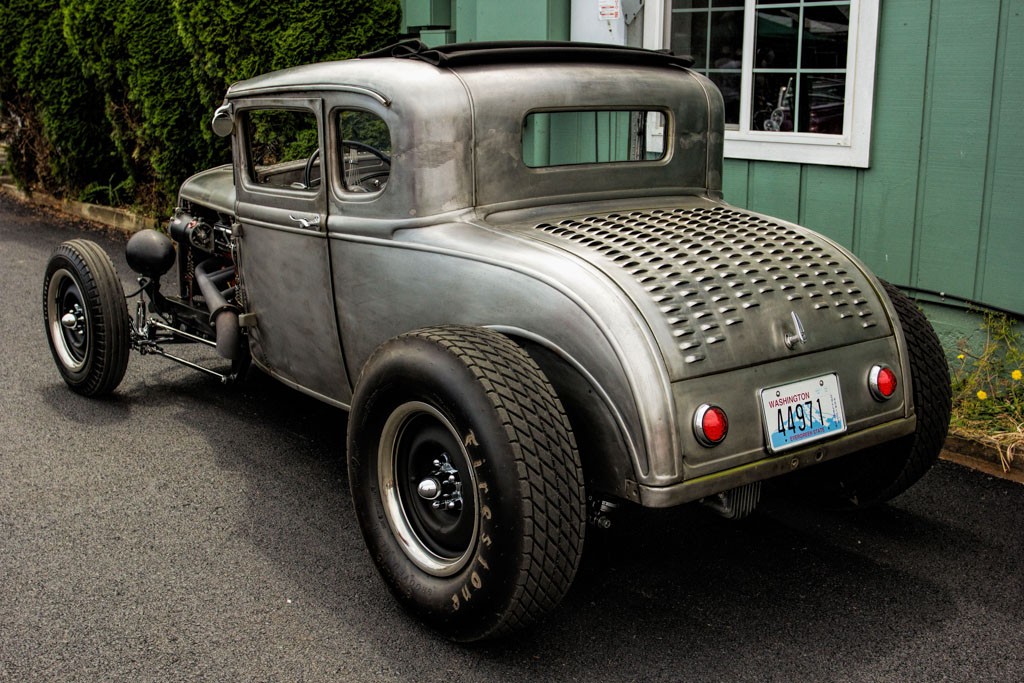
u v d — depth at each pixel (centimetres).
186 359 591
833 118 557
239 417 499
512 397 275
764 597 333
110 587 340
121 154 991
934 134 504
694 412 282
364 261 358
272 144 423
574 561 276
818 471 382
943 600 329
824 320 317
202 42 794
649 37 641
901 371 332
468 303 322
